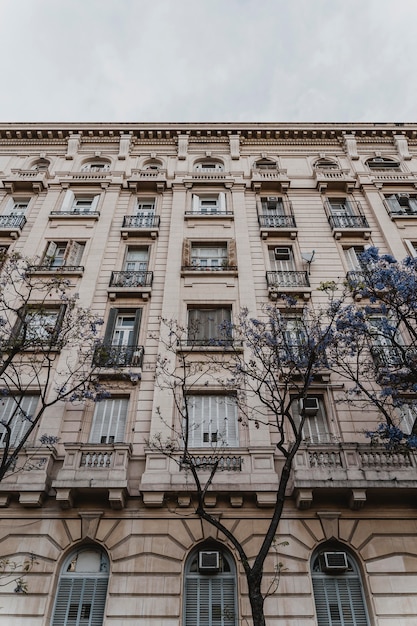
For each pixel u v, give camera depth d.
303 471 12.24
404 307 15.27
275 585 11.12
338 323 12.98
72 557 11.91
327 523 12.07
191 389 14.85
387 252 19.69
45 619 10.70
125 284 18.08
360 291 13.92
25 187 23.05
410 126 26.67
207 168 25.22
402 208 22.61
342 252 19.83
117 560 11.55
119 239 20.34
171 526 12.09
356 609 11.11
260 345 13.49
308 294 17.66
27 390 14.77
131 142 26.17
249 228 20.94
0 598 10.93
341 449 12.72
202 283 18.20
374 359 15.28
